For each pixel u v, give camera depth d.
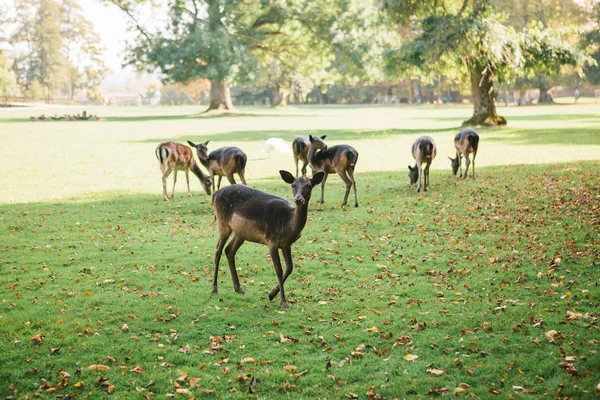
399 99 110.75
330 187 16.72
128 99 182.75
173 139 32.22
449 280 8.44
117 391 5.48
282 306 7.50
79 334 6.71
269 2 57.56
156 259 9.75
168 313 7.37
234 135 34.41
